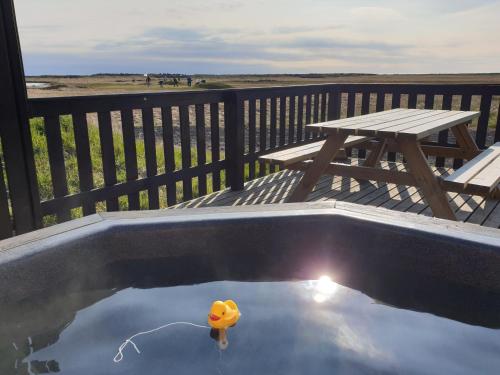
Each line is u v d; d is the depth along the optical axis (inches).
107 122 113.5
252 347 53.6
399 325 58.2
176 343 54.4
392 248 68.4
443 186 103.3
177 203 144.3
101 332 56.3
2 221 94.1
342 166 120.2
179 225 70.8
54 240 62.6
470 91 180.5
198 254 72.4
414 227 66.7
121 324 58.0
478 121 182.2
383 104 204.2
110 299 63.9
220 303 57.6
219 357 51.9
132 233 69.4
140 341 54.6
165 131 129.8
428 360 51.6
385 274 69.4
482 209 126.0
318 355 52.3
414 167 107.2
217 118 148.8
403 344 54.5
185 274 70.9
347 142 153.3
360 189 147.3
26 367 49.6
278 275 71.1
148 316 60.0
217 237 72.2
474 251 61.8
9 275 57.0
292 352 52.8
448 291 64.1
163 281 69.0
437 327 57.7
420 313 60.5
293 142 193.6
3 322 56.6
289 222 72.5
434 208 106.4
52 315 59.2
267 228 72.4
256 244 73.2
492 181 100.4
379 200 134.8
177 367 50.0
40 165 165.8
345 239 72.0
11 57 89.9
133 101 118.2
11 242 61.4
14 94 91.4
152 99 123.4
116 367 49.9
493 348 53.7
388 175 112.8
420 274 67.0
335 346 54.1
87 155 110.3
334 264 73.3
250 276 70.9
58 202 104.7
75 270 64.6
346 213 72.5
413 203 131.8
